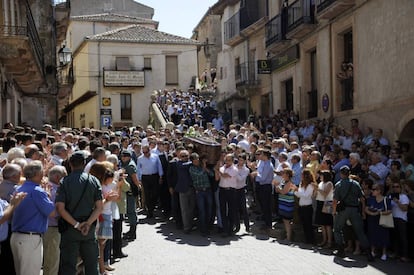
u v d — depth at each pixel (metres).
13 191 6.67
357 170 12.04
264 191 12.48
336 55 17.78
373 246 10.57
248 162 13.73
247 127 18.20
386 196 10.73
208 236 11.96
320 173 11.62
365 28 15.69
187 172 12.12
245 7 28.36
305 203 11.53
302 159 13.42
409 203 10.53
